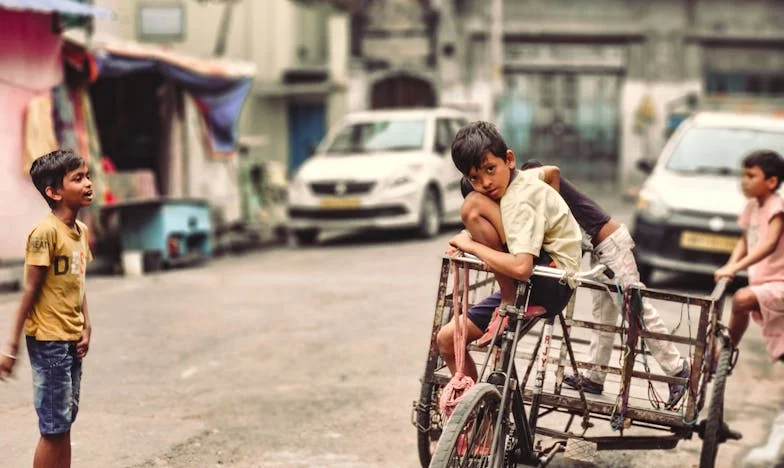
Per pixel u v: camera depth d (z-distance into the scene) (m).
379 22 27.64
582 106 28.28
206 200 13.41
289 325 8.46
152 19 21.78
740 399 6.41
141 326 8.38
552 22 27.94
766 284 5.94
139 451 5.20
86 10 10.42
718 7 27.78
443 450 3.56
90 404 6.09
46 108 11.20
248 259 13.86
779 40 27.81
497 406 3.96
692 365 4.30
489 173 3.90
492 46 27.03
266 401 6.22
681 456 5.29
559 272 3.91
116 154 14.97
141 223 12.31
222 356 7.38
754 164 5.97
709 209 10.28
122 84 14.85
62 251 3.97
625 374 4.36
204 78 14.27
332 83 24.77
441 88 27.77
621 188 28.20
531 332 5.14
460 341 4.08
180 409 6.04
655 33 27.86
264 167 17.80
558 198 4.05
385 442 5.43
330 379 6.76
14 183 10.86
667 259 10.38
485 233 3.97
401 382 6.67
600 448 4.57
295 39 25.53
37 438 5.31
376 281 10.89
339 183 14.86
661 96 28.00
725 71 28.05
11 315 8.68
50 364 3.97
